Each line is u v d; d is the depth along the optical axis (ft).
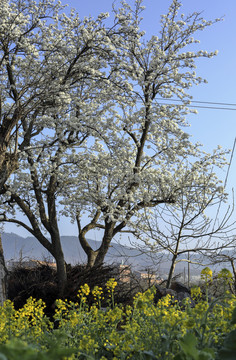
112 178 45.29
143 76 41.39
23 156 40.52
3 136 35.94
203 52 42.32
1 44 39.96
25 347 4.97
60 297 37.76
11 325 13.46
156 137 43.86
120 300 38.14
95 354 11.53
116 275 40.98
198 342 10.16
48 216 43.37
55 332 12.05
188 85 42.27
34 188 43.19
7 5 38.99
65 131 42.09
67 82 40.34
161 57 43.24
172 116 43.68
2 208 46.85
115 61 41.78
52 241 41.55
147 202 45.09
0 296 36.04
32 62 40.75
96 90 45.01
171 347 10.29
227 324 11.18
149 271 42.65
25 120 42.98
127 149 43.04
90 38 39.11
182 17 44.24
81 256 45.93
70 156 42.19
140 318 13.26
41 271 42.88
